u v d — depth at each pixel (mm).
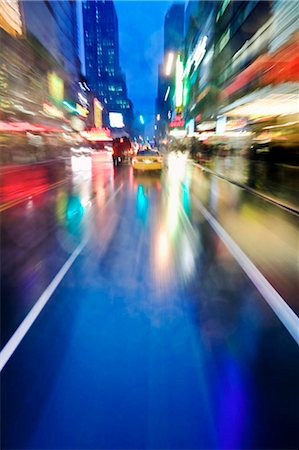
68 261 5086
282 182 13336
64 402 2357
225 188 13516
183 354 2889
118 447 2035
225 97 30469
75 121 62156
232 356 2869
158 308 3670
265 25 19375
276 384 2559
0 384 2529
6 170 21125
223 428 2168
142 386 2508
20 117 31812
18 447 2049
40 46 37438
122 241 6105
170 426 2178
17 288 4156
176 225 7320
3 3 25922
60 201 10227
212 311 3619
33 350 2928
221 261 5125
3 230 6836
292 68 13727
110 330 3240
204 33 45375
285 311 3627
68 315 3520
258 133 21219
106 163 29672
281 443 2078
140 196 11305
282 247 5832
